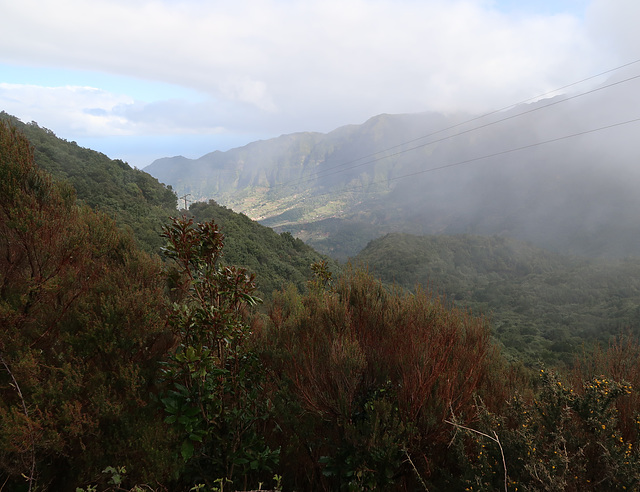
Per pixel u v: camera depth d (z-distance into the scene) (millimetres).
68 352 2100
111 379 2088
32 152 2529
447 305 2863
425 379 2029
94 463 1810
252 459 1943
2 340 1937
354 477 1844
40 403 1817
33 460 1620
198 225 2201
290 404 2271
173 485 2014
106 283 2420
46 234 2283
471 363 2326
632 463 1586
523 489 1562
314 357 2355
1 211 2230
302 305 3660
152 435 1857
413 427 1873
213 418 1966
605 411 1829
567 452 1718
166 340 2527
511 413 2102
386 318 2699
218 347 2178
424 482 1816
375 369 2320
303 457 2207
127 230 3191
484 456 1754
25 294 2117
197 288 2127
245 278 2227
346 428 1924
